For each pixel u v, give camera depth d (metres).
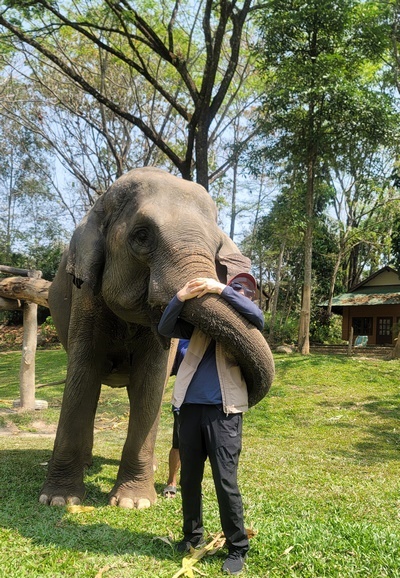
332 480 5.90
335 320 34.94
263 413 10.67
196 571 3.27
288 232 22.75
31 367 11.48
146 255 4.00
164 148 16.47
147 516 4.36
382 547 3.62
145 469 4.90
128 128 25.56
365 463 6.88
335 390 12.92
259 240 25.86
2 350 30.41
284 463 6.76
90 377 4.92
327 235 33.59
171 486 5.24
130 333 4.88
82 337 4.93
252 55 19.16
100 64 22.02
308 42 18.91
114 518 4.25
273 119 19.59
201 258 3.74
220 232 4.29
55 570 3.23
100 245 4.57
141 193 4.32
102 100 15.87
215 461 3.41
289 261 36.31
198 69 21.36
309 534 3.80
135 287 4.23
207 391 3.46
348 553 3.55
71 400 4.85
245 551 3.41
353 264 38.84
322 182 28.23
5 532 3.83
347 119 18.81
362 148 19.98
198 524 3.62
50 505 4.59
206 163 15.98
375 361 16.80
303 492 5.37
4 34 17.59
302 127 19.44
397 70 19.20
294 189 22.86
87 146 26.03
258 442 8.30
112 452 7.28
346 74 18.72
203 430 3.48
